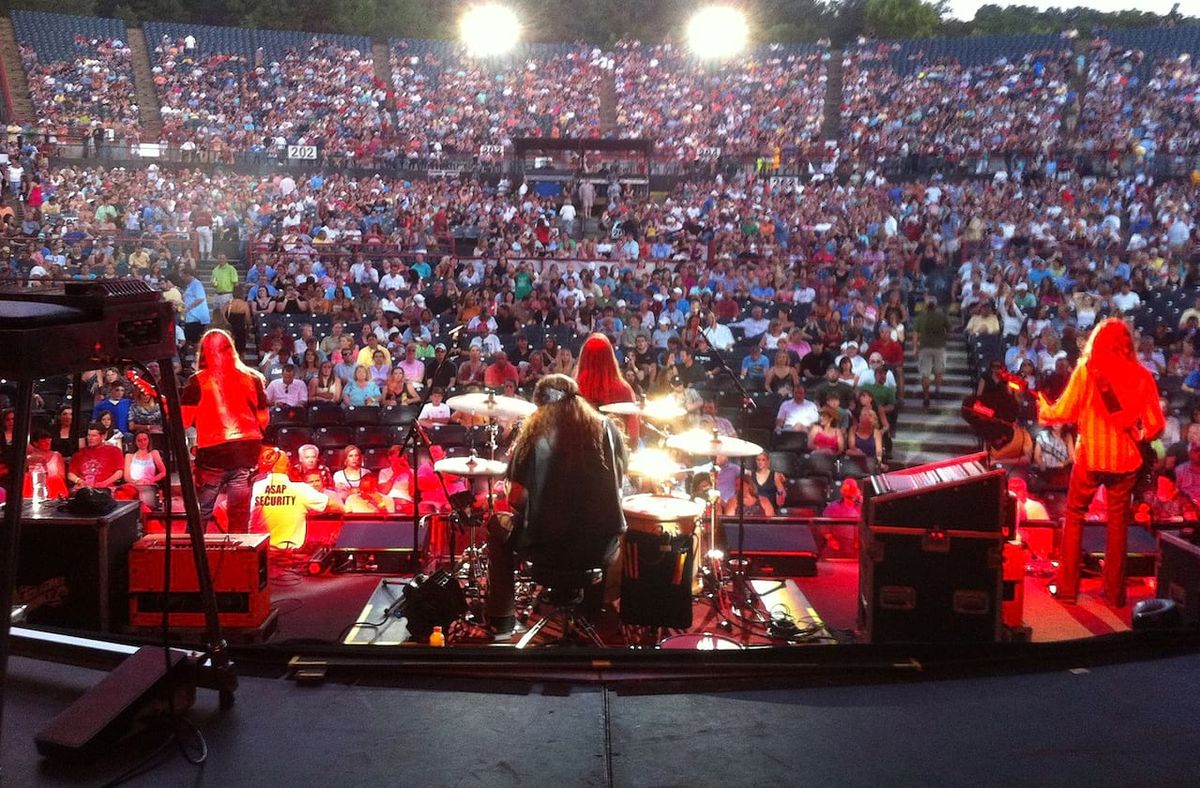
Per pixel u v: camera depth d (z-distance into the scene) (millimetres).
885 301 18547
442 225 25047
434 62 43031
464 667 3561
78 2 41812
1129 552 7434
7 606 2842
